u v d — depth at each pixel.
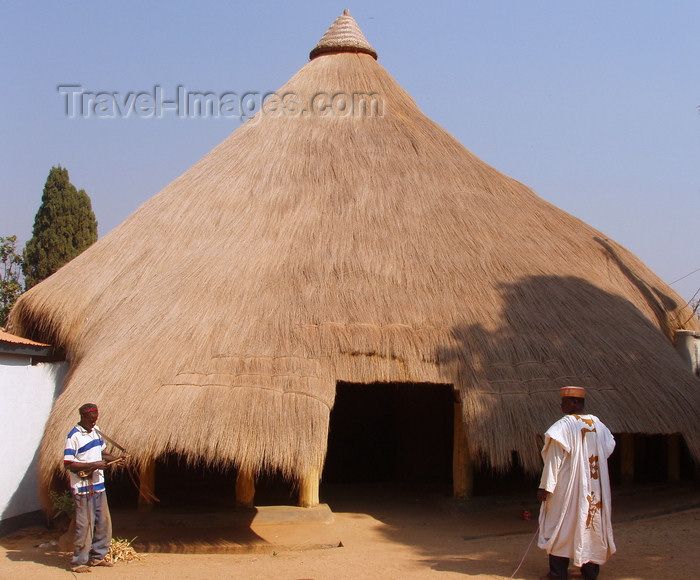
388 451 12.64
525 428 8.14
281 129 12.66
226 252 10.22
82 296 10.33
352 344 8.66
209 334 8.74
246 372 8.23
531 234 11.15
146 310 9.41
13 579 6.66
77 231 23.12
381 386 12.78
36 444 9.34
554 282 10.11
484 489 10.24
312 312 9.02
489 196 11.67
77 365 9.46
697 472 10.80
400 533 8.41
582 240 11.73
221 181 11.68
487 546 7.59
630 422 8.44
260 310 9.05
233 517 8.73
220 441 7.55
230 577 6.61
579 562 5.88
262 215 10.90
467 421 8.27
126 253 10.81
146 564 7.23
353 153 12.02
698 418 8.95
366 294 9.38
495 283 9.79
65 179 23.22
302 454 7.59
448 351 8.77
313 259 9.91
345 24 15.00
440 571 6.60
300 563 7.09
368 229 10.48
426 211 10.92
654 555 6.86
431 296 9.46
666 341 10.20
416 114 13.38
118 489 10.12
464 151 12.78
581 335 9.31
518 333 9.12
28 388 9.25
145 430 7.68
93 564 7.10
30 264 22.72
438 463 12.34
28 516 9.14
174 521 8.67
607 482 6.14
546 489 6.05
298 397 7.96
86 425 7.14
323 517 8.91
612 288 10.78
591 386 8.68
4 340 8.63
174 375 8.27
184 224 10.96
